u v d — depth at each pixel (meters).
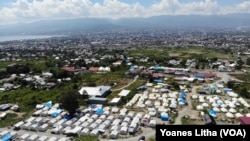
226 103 131.62
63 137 95.31
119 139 92.50
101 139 92.81
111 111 122.88
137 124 102.88
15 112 125.00
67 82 186.62
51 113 118.62
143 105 128.75
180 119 111.06
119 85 176.38
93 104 133.88
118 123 105.25
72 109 116.19
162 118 109.75
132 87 169.25
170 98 140.88
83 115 117.88
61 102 118.75
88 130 98.19
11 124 108.62
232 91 155.75
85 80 191.50
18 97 150.12
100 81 188.00
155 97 143.38
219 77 199.75
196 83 180.50
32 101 136.88
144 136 92.69
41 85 177.25
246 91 148.50
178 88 162.25
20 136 96.19
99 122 106.88
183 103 129.62
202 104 130.25
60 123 106.38
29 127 103.00
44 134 98.81
